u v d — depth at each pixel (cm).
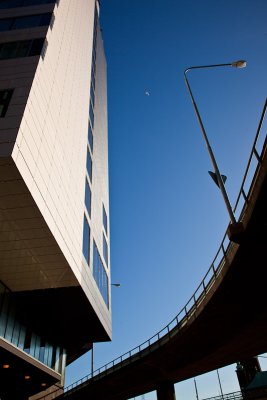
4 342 2698
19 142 1914
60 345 4416
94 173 4912
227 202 1602
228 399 4809
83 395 5462
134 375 4331
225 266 1861
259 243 1568
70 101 3266
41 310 3453
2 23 2909
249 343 2731
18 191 2012
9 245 2458
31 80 2241
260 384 5662
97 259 4344
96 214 4694
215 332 2675
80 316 3784
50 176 2409
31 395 4400
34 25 2825
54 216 2442
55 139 2586
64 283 3011
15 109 2039
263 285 1908
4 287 2889
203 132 1917
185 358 3416
